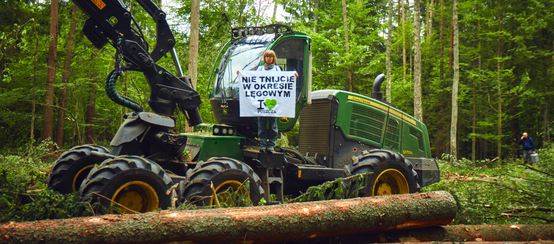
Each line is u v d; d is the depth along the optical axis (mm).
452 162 11523
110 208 3752
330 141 6328
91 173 4070
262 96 5148
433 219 3916
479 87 25797
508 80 22828
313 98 6625
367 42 24688
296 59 5668
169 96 5094
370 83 24219
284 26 5605
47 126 14188
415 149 7430
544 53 22484
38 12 15859
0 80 14219
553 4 21516
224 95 5652
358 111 6621
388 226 3734
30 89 15188
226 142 5359
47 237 2605
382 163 5789
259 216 3199
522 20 21891
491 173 8852
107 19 4840
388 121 7023
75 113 16969
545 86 23188
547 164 6430
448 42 26969
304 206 3455
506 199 5555
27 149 8992
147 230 2834
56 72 15492
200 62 14688
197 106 5242
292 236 3342
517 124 26500
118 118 19062
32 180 6012
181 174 5152
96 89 16828
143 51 4945
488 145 29938
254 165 5383
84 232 2691
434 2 29844
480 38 23453
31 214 3424
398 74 25656
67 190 5016
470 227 4078
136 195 4215
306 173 5688
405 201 3814
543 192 5336
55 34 14188
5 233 2535
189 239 2969
